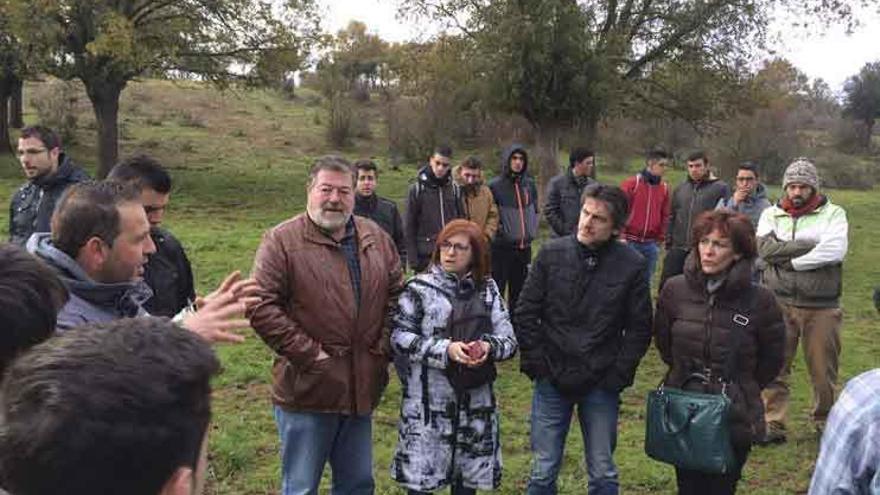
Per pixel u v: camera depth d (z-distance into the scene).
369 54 40.47
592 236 4.02
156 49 18.73
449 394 3.90
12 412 1.14
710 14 17.36
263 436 5.61
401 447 3.96
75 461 1.11
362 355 3.75
